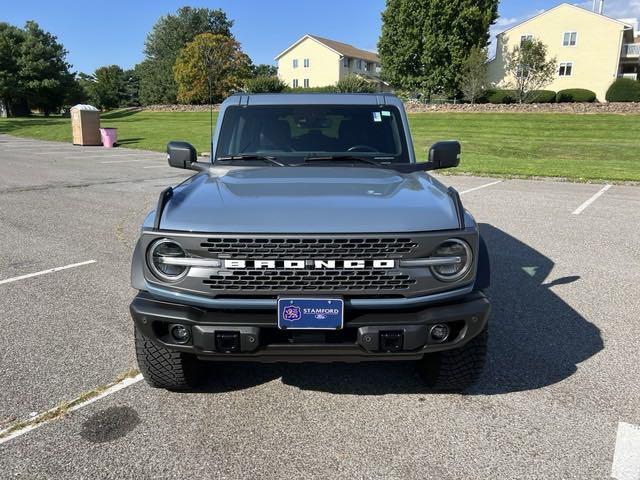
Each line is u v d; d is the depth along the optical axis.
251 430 2.92
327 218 2.67
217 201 2.86
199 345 2.68
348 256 2.62
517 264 6.12
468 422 3.00
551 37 48.00
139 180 13.12
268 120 4.05
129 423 2.97
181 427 2.94
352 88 39.25
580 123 28.59
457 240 2.69
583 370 3.61
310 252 2.62
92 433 2.87
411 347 2.69
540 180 13.23
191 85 47.53
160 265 2.72
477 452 2.73
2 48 53.88
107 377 3.47
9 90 53.34
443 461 2.66
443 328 2.73
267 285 2.66
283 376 3.54
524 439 2.83
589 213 9.05
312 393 3.32
